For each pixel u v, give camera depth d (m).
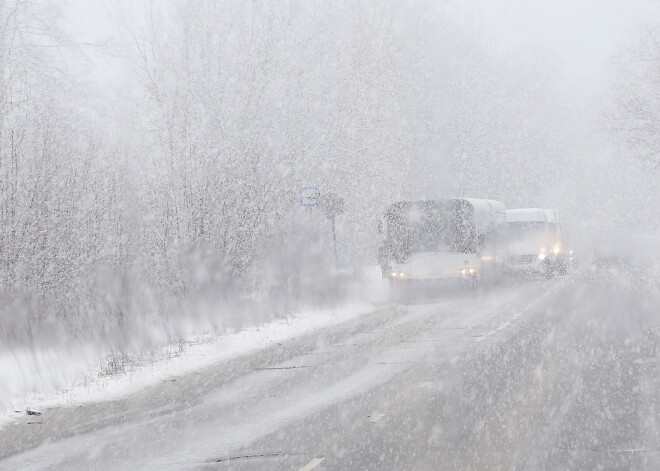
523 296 61.06
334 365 32.19
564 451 17.62
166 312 43.09
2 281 37.19
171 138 54.62
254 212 52.00
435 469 16.62
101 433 21.67
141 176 50.38
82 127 50.91
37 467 18.31
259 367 32.62
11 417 24.17
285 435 20.45
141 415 23.95
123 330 38.19
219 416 23.30
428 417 21.75
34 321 37.03
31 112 47.38
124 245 44.72
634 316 43.50
